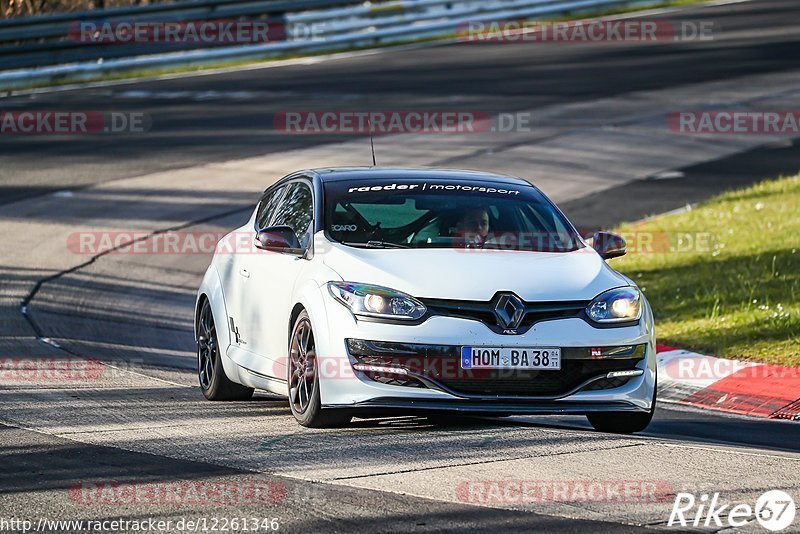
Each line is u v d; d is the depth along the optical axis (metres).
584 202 67.25
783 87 98.31
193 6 112.56
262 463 22.61
